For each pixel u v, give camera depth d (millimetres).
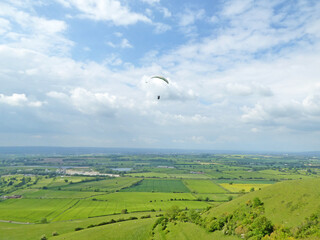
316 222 40500
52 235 83188
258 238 41094
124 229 73062
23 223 108875
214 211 67188
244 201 62719
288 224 43812
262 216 45875
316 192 51375
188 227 59250
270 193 60344
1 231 90562
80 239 69812
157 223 71188
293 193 55094
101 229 76938
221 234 48531
